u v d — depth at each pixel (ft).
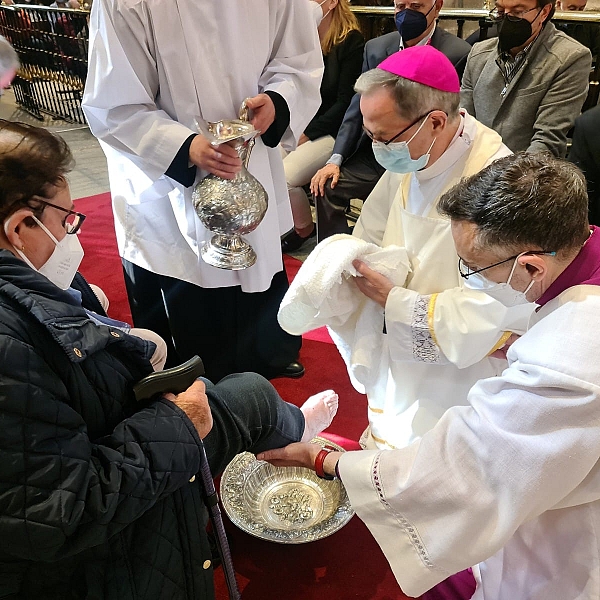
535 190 3.35
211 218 5.95
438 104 4.87
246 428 4.95
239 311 7.62
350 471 4.30
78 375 3.21
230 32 5.91
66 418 3.06
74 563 3.52
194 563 3.95
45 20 20.02
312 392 8.16
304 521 5.82
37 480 2.93
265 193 6.23
